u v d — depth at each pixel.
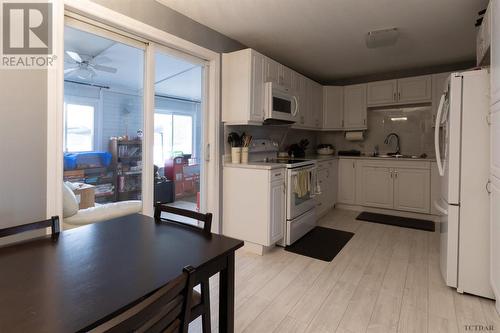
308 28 2.92
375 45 3.26
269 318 1.82
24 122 1.63
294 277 2.38
